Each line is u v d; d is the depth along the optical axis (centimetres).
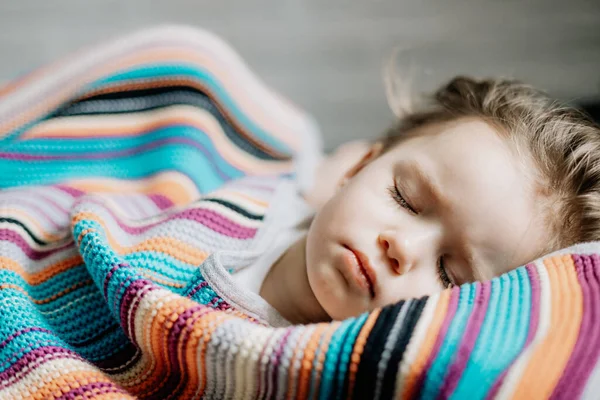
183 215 66
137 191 84
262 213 73
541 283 51
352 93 137
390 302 56
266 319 59
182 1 137
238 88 101
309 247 62
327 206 64
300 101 136
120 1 136
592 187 62
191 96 90
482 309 47
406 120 83
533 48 134
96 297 61
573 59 132
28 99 88
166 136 86
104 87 90
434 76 132
